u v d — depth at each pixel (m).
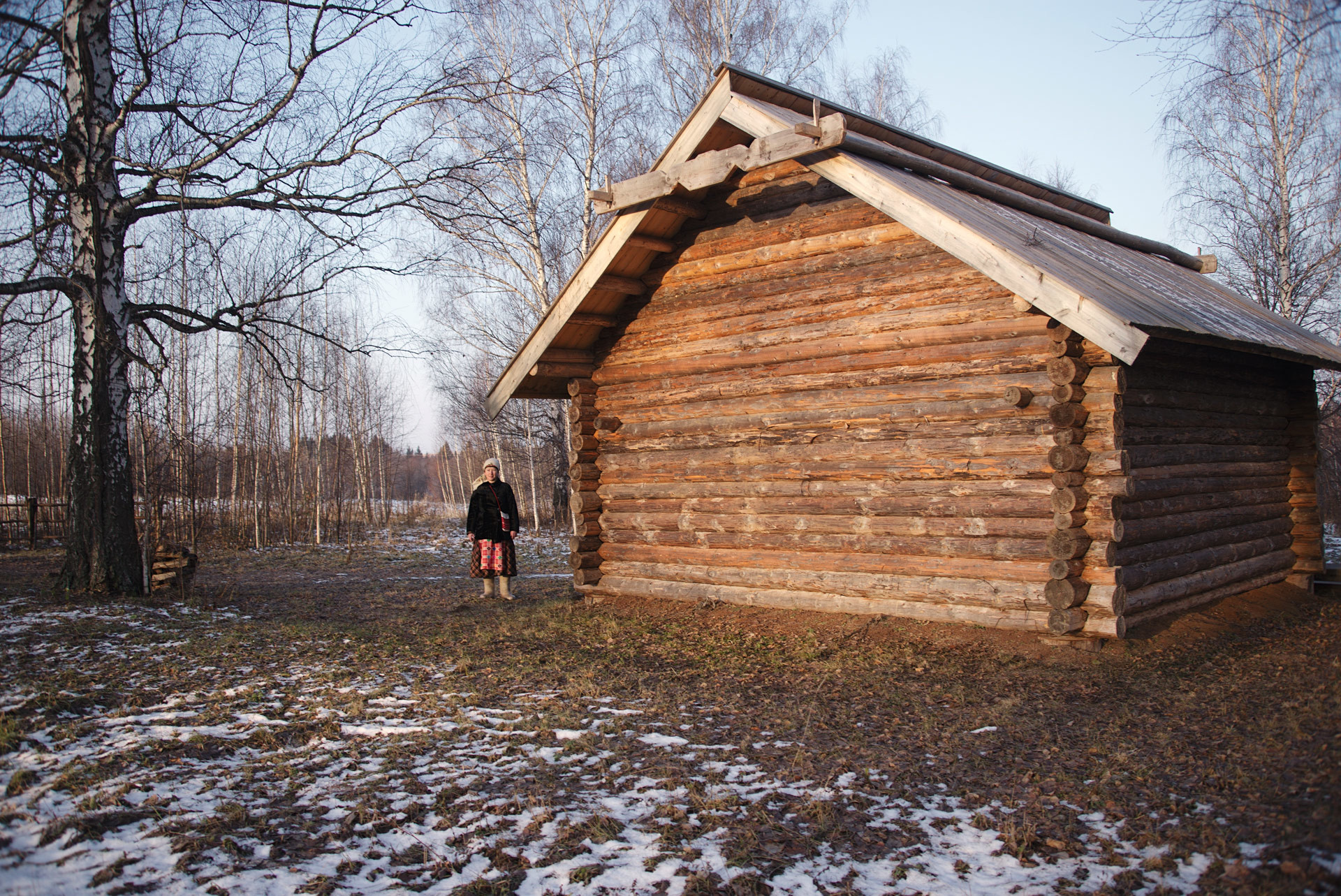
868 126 9.27
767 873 3.77
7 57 7.19
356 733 5.57
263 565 16.80
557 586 13.16
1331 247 17.33
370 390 31.77
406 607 10.82
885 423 8.34
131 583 10.29
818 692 6.61
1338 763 4.41
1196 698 6.08
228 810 4.23
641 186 8.80
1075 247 8.52
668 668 7.54
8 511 20.94
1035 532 7.41
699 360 9.67
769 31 19.38
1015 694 6.36
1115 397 7.14
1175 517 8.41
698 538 9.88
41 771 4.63
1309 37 5.19
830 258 8.70
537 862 3.85
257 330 11.96
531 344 10.30
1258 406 10.30
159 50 9.68
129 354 10.29
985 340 7.71
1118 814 4.23
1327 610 9.70
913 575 8.25
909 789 4.66
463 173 14.16
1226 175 18.09
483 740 5.50
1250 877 3.44
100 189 9.98
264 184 10.84
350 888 3.61
